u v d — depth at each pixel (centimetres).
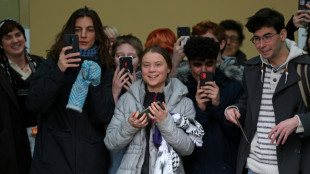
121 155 1165
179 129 1083
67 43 1105
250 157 1120
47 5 2178
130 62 1278
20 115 1353
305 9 1301
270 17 1032
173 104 1120
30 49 2188
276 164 1070
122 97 1162
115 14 2173
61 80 1093
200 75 1138
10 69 1423
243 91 1191
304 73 1034
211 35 1385
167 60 1144
